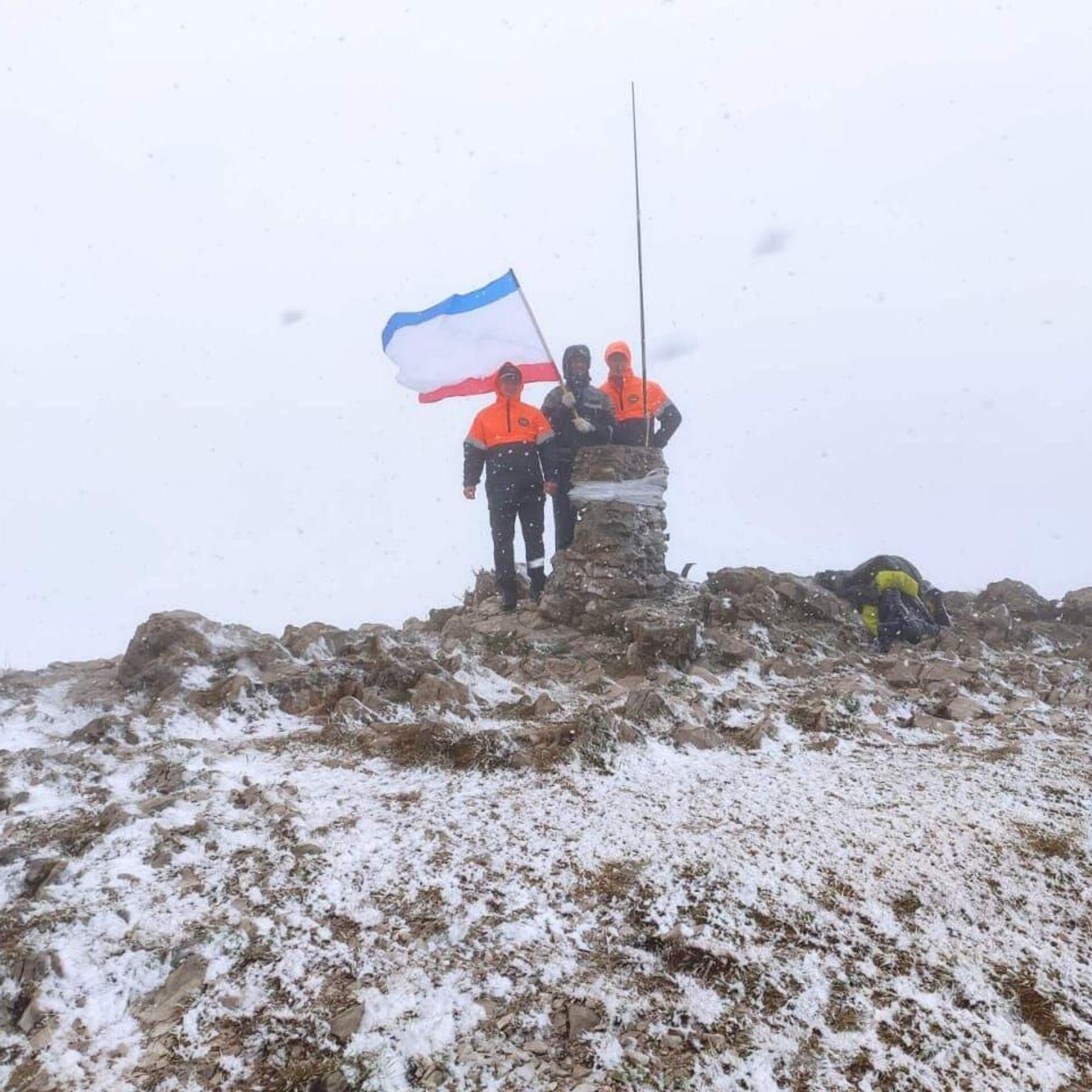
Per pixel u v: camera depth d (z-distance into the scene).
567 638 7.36
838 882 3.60
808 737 5.28
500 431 8.23
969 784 4.55
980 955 3.27
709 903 3.43
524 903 3.41
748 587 8.24
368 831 3.92
